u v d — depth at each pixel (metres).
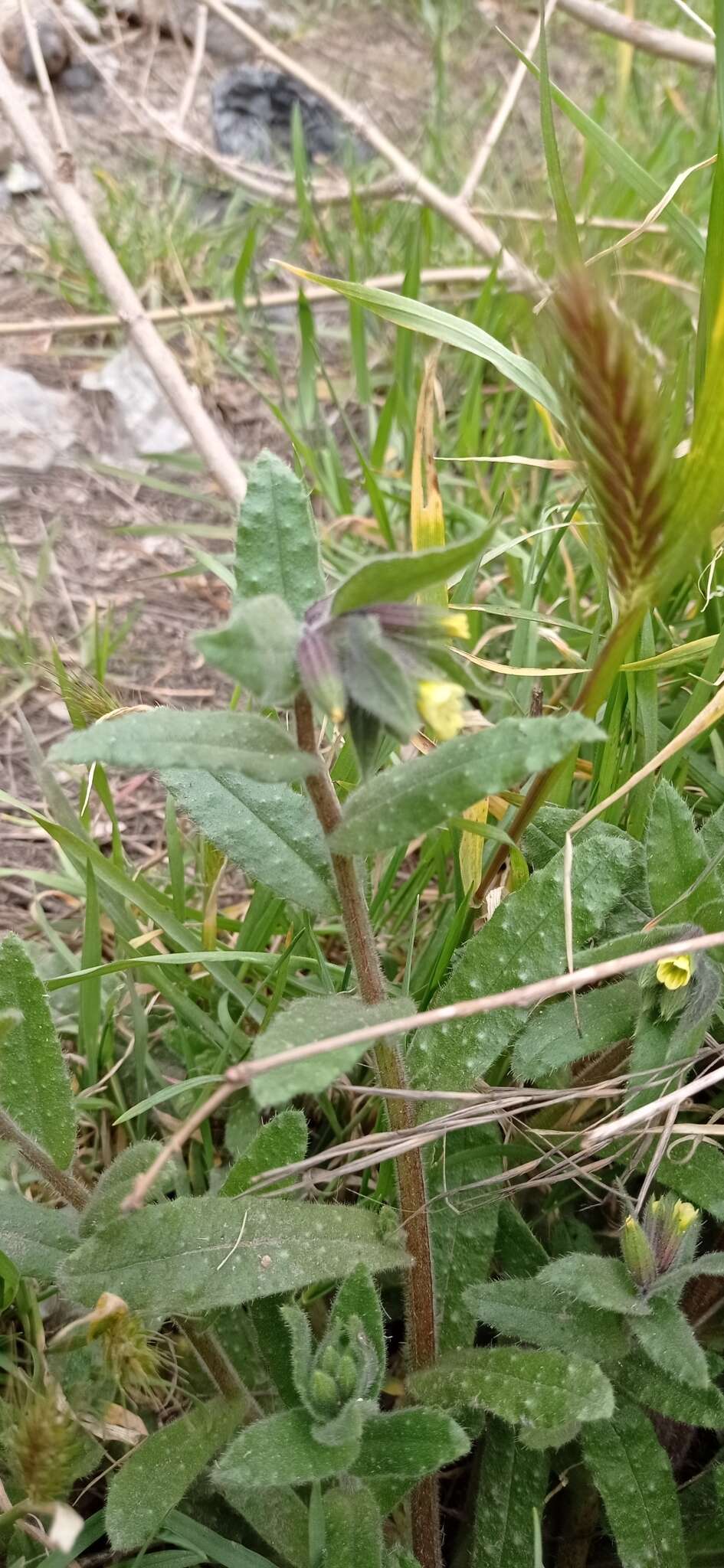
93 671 0.39
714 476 0.19
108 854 0.37
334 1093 0.30
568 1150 0.27
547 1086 0.26
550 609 0.39
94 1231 0.20
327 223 0.60
